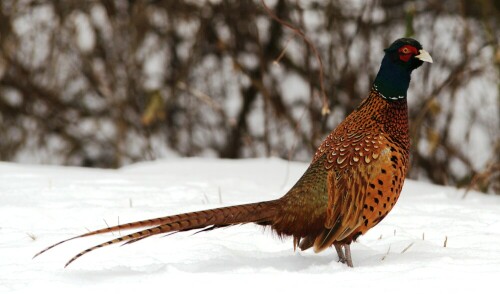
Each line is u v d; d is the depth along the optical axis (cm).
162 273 558
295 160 1619
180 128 1673
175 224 560
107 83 1656
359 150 596
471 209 832
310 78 1527
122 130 1638
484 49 1551
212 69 1664
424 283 523
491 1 1530
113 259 621
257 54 1638
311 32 1602
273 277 545
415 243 677
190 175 1024
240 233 702
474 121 1518
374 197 592
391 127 613
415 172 1478
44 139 1702
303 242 606
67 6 1659
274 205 591
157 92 1450
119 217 755
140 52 1656
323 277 544
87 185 907
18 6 1666
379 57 1591
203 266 596
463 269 554
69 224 737
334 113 1591
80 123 1717
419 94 1548
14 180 936
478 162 1511
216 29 1653
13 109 1686
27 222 742
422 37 1588
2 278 564
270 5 1628
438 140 1459
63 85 1686
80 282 546
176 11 1661
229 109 1669
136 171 1085
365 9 1598
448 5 1580
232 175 1056
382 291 512
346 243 600
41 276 563
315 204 594
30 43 1672
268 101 1628
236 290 520
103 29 1666
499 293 504
